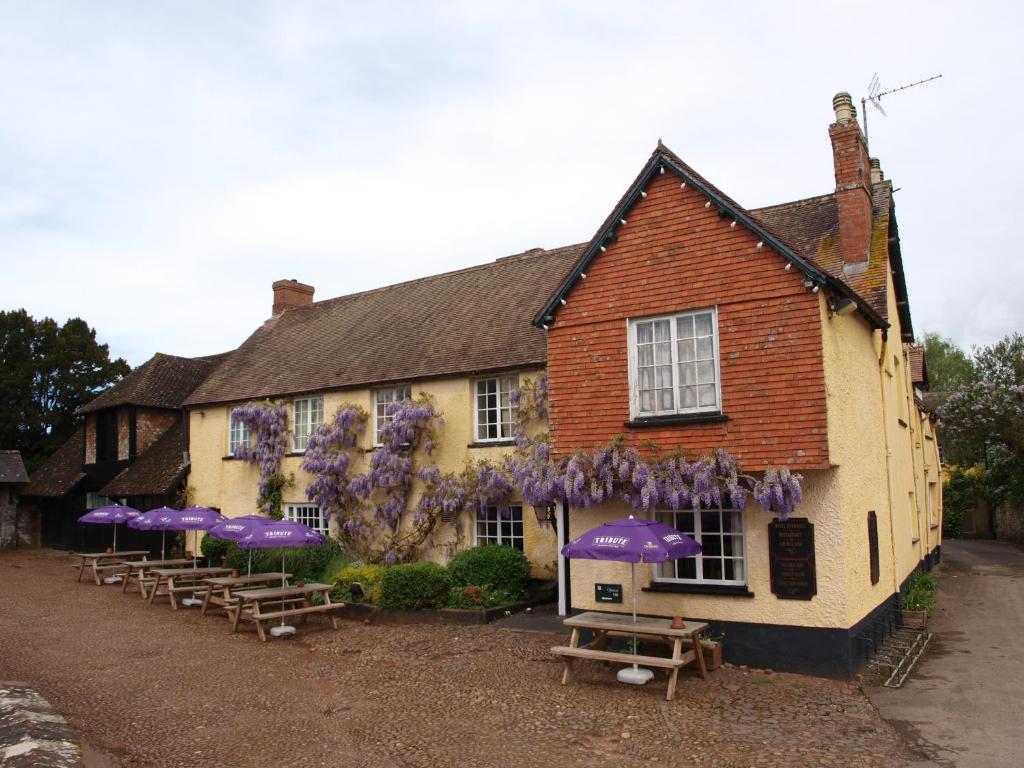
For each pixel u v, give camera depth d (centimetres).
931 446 2241
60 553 2711
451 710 836
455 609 1342
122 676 1002
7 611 1511
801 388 945
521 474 1409
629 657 884
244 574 1814
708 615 1017
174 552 2286
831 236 1391
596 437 1091
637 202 1097
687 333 1047
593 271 1124
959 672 977
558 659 1051
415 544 1678
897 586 1284
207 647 1178
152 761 696
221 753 716
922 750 700
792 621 959
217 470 2245
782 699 852
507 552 1458
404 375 1764
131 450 2545
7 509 2920
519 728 772
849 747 707
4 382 3381
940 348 4919
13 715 695
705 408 1018
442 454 1689
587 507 1100
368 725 792
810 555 952
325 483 1838
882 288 1246
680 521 1070
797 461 934
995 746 709
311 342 2278
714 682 920
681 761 678
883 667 995
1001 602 1541
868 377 1173
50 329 3619
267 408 2067
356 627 1323
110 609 1537
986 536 3391
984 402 2925
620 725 774
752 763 672
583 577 1126
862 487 1069
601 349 1105
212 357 3012
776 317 971
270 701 884
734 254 1009
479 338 1761
